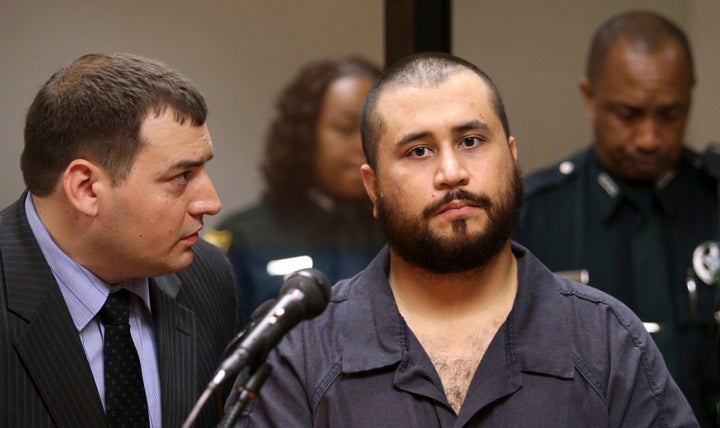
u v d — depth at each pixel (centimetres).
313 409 439
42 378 462
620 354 437
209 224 788
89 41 788
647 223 741
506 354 438
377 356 439
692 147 817
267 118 796
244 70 795
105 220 462
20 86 782
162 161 459
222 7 791
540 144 826
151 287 505
